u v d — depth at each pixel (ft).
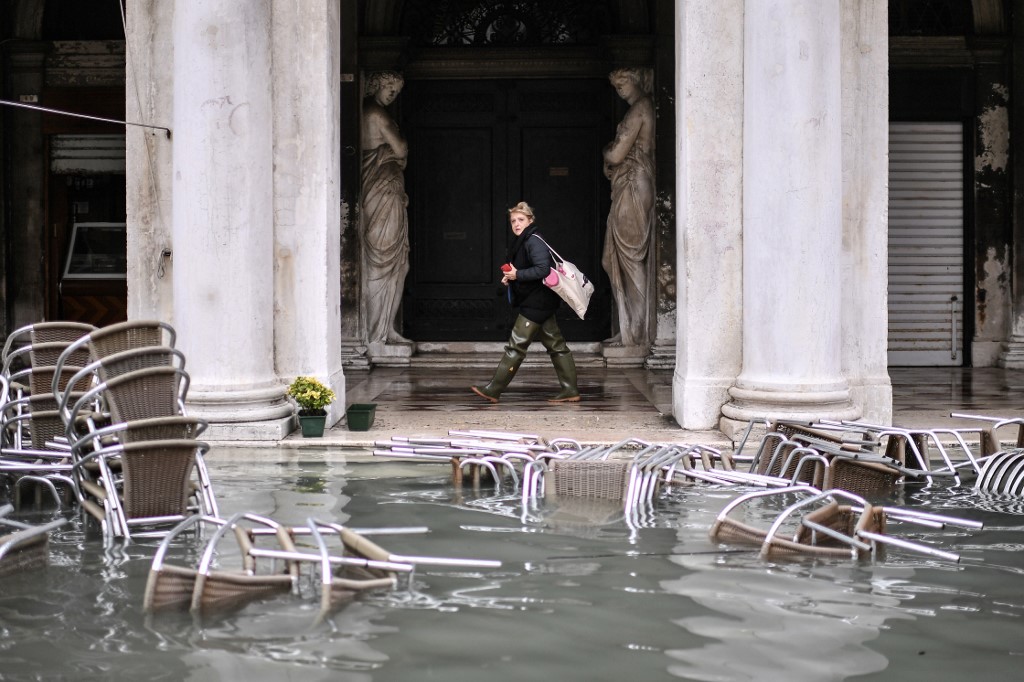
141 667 11.44
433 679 11.12
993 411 33.30
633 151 48.73
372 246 49.42
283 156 30.22
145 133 30.76
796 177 27.58
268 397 28.48
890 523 18.33
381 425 30.42
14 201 52.34
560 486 20.75
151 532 17.43
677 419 30.71
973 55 50.96
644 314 49.21
